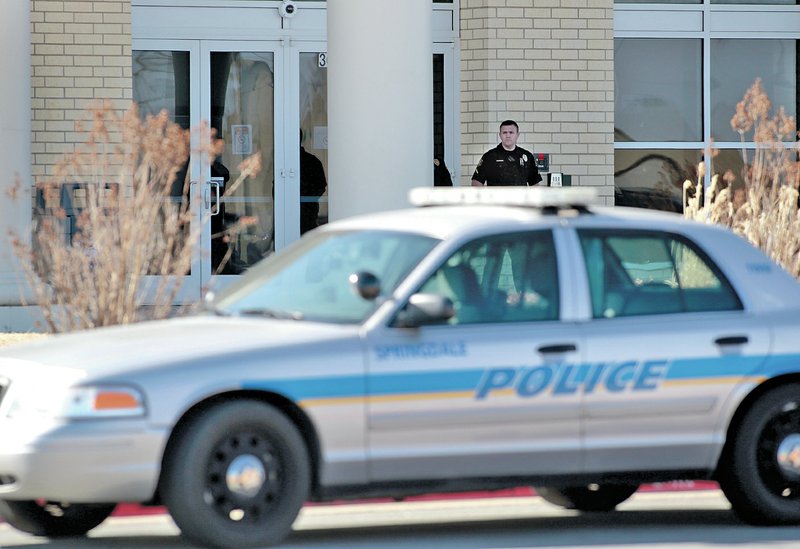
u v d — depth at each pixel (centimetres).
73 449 1820
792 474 2133
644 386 2052
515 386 1992
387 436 1944
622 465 2050
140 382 1847
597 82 4538
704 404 2080
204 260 4575
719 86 4762
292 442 1909
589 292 2064
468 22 4509
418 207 2516
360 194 3372
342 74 3381
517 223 2077
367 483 1947
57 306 3203
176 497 1864
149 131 3058
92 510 2123
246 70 4622
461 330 1991
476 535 2117
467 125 4522
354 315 1988
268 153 4641
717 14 4750
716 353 2084
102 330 2094
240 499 1884
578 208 2130
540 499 2489
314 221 4662
